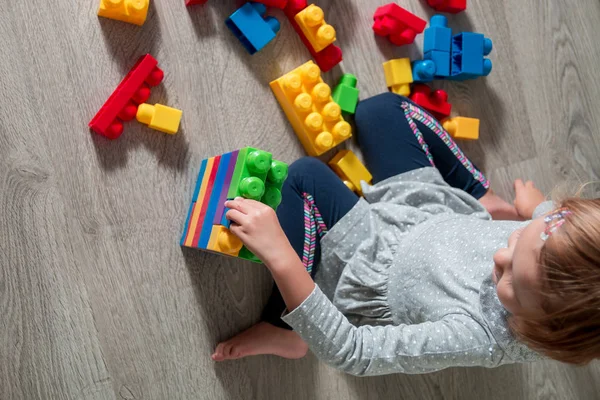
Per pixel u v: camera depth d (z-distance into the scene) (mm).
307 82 968
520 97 1220
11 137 832
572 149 1268
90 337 868
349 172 1033
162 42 924
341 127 983
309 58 1034
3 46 831
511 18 1215
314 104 979
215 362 950
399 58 1100
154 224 914
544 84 1243
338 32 1054
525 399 1189
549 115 1247
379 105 1021
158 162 919
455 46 1105
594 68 1298
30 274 837
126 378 888
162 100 922
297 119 980
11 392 821
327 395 1030
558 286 593
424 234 888
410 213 927
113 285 883
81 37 873
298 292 742
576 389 1233
